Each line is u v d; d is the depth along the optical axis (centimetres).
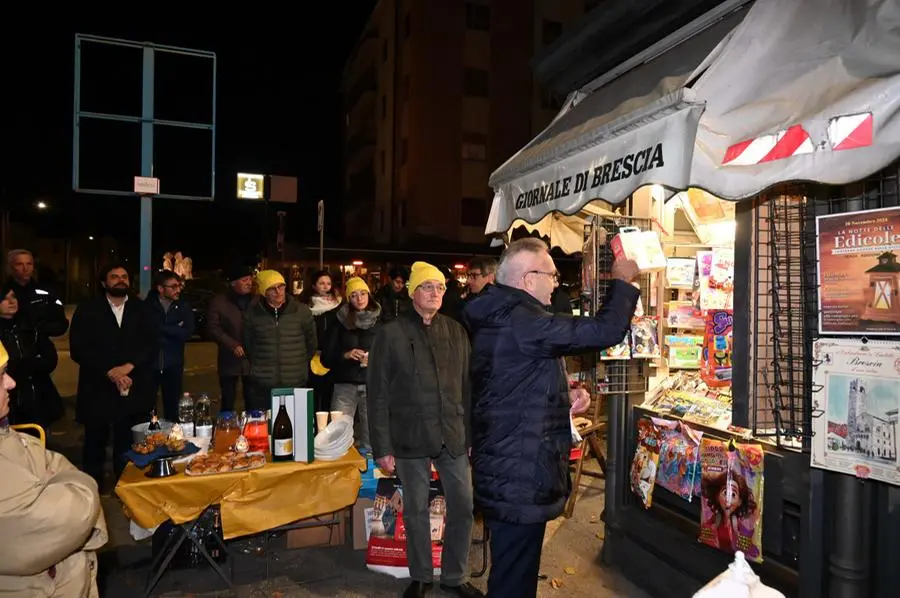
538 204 331
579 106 386
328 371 520
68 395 841
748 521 269
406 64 2859
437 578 354
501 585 236
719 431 297
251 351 495
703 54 266
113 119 675
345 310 499
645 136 248
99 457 453
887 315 206
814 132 192
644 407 356
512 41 2833
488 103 2822
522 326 230
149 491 302
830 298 223
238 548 382
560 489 236
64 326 459
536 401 233
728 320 329
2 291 415
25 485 165
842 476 226
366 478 389
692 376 373
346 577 355
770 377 263
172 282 559
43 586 172
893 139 175
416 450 321
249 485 320
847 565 226
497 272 252
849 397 216
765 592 159
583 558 383
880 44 190
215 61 717
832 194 238
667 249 429
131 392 452
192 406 399
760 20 228
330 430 359
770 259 261
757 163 208
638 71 341
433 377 328
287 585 344
